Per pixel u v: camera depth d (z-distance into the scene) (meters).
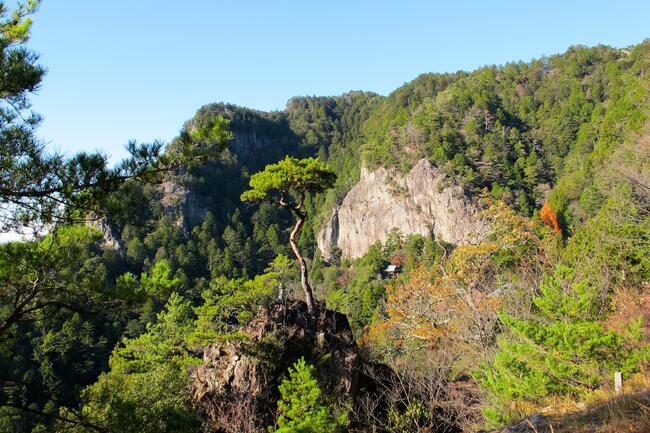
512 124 105.06
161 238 87.38
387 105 168.50
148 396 14.82
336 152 177.75
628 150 24.73
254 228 106.25
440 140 99.81
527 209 73.62
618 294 16.22
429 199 90.38
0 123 5.91
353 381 14.55
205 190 122.12
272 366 14.84
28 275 6.68
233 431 13.60
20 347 40.81
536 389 9.05
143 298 7.33
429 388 14.12
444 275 21.47
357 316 47.03
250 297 26.19
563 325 8.91
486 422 10.87
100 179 5.79
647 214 21.92
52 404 26.56
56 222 6.47
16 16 7.09
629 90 63.34
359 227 103.88
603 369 8.41
